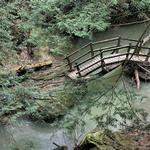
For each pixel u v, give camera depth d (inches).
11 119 462.0
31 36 714.8
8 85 446.3
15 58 593.9
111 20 872.9
